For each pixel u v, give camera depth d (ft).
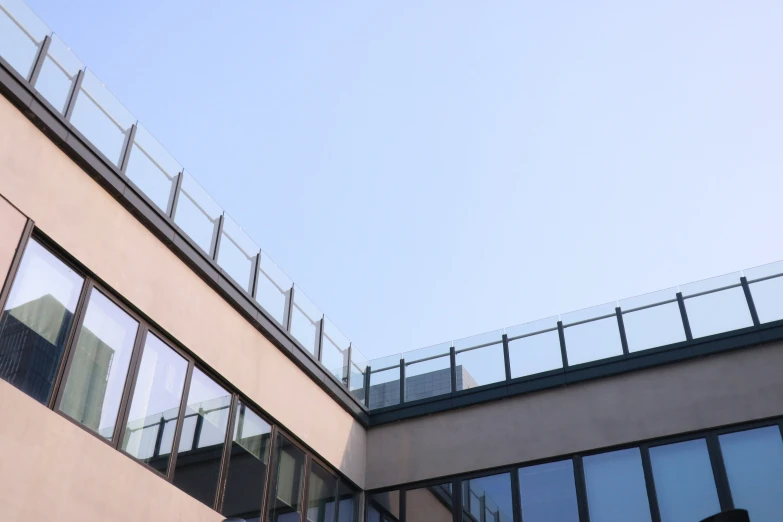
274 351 51.39
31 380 33.65
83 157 38.93
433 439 56.90
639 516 47.60
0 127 35.45
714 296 52.13
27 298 34.47
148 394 40.06
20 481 31.42
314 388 54.70
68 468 33.76
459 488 54.08
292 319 53.93
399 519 54.95
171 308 42.98
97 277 38.55
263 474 47.19
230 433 45.37
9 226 34.35
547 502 50.65
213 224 48.14
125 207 41.52
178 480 40.37
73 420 35.09
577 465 50.96
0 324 32.81
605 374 53.01
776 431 46.62
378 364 62.18
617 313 54.80
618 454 50.21
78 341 36.63
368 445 58.95
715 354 50.49
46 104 37.60
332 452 54.49
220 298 47.47
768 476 45.47
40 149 37.14
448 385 58.44
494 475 53.42
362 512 56.08
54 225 36.70
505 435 54.44
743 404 48.11
